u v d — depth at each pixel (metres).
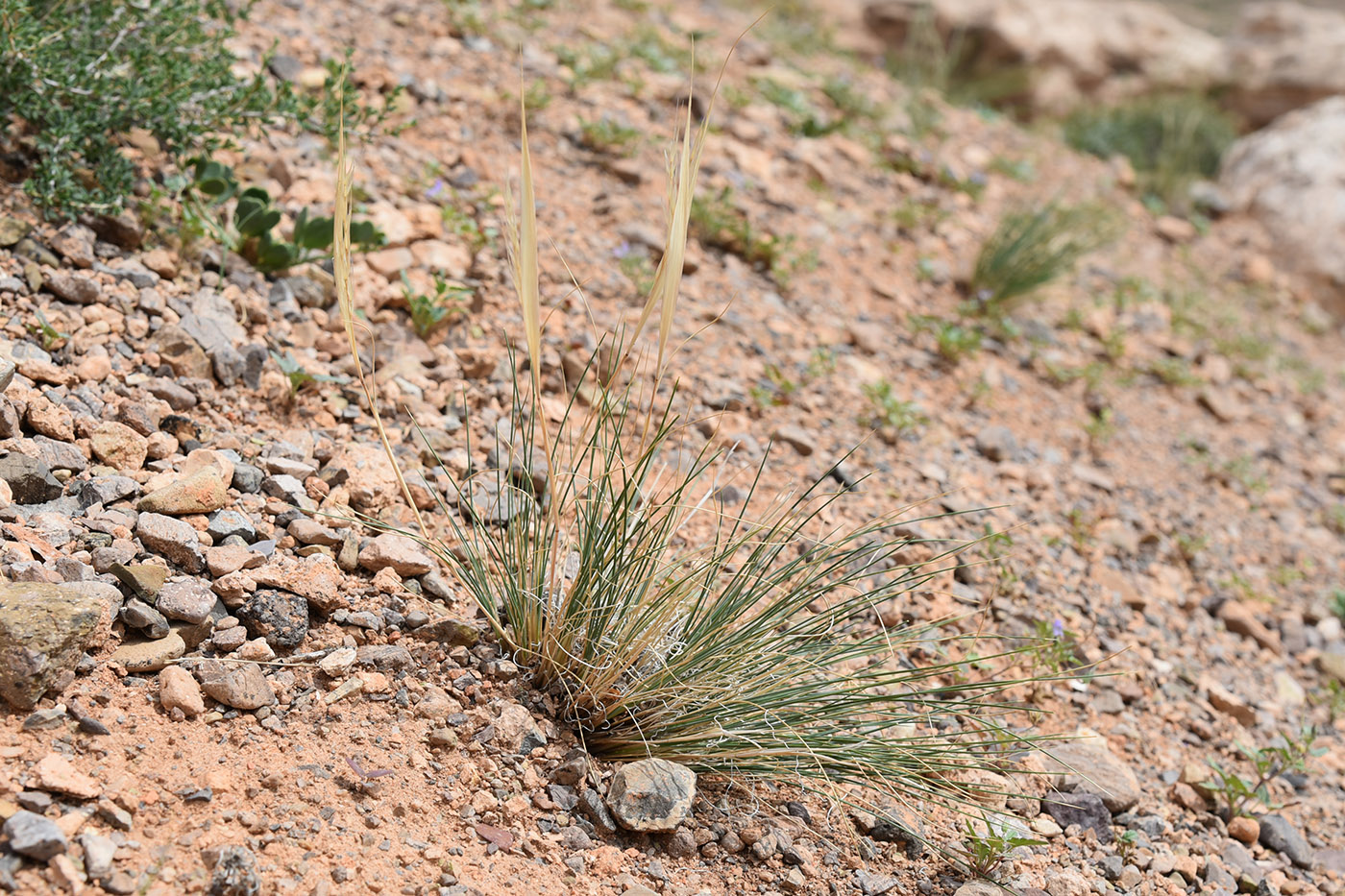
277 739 2.32
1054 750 3.20
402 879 2.13
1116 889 2.77
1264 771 3.45
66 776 2.05
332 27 5.25
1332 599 4.70
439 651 2.66
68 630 2.21
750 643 2.67
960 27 9.72
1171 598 4.25
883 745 2.66
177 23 3.86
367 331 3.76
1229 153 8.98
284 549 2.78
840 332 4.95
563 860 2.31
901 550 3.73
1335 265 7.64
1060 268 5.84
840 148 6.32
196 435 3.04
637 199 5.06
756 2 8.54
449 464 3.33
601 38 6.32
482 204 4.58
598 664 2.62
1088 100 11.20
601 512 2.79
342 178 2.28
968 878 2.63
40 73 3.40
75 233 3.40
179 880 1.97
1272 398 6.20
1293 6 11.38
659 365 2.41
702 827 2.53
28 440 2.70
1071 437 5.02
